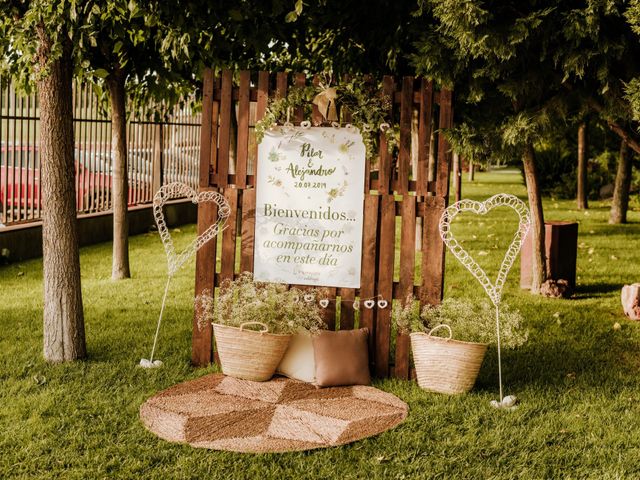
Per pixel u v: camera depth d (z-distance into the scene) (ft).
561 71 20.86
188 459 15.03
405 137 20.24
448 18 18.61
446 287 31.71
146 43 27.63
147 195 49.73
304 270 20.71
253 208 20.86
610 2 17.75
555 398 18.97
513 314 19.74
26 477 14.17
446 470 14.93
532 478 14.70
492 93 22.38
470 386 19.10
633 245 43.70
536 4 19.81
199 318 20.98
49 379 19.36
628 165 53.93
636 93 18.70
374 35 25.94
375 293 20.65
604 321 26.71
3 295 28.48
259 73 20.62
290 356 20.03
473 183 94.89
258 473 14.57
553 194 78.07
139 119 47.83
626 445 16.19
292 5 25.46
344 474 14.65
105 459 15.02
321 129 20.35
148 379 19.56
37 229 37.42
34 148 37.06
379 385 19.89
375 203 20.35
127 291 29.60
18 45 20.61
